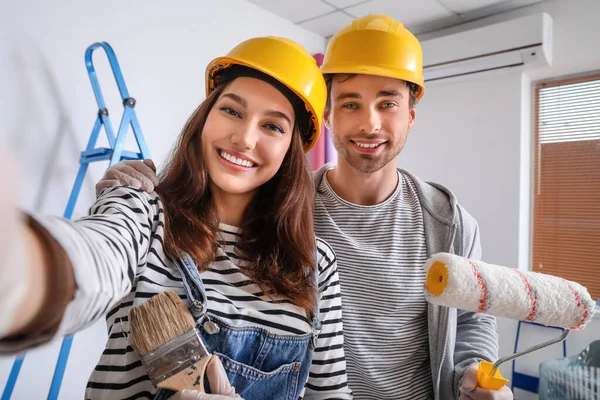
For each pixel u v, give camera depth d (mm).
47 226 313
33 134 1760
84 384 1949
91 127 1951
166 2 2232
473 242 1158
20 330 285
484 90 2771
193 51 2359
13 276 259
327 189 1147
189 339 568
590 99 2619
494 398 815
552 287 667
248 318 703
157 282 650
